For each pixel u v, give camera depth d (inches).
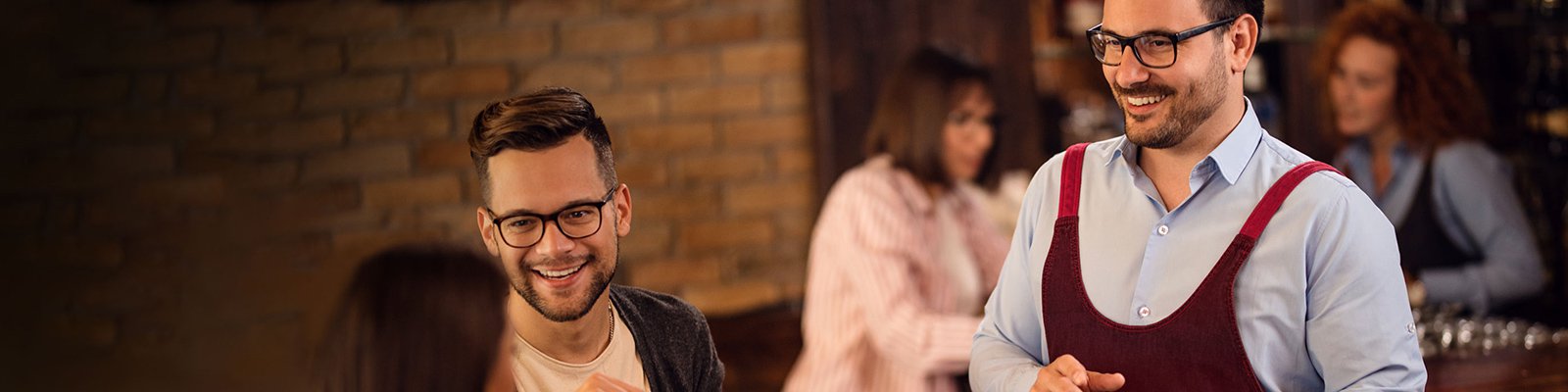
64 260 163.9
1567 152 155.1
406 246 59.5
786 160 168.7
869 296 113.5
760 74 167.3
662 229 168.7
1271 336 62.7
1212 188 64.4
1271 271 62.3
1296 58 162.2
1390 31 134.1
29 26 160.4
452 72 165.2
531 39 165.3
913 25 162.2
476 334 57.7
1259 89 163.9
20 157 162.1
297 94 163.9
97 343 164.6
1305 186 62.5
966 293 119.0
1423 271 128.1
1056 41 162.9
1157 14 60.1
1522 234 129.6
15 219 162.6
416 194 166.1
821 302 118.0
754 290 169.9
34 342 163.6
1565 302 148.0
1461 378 101.0
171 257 164.7
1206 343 63.4
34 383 162.4
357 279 58.7
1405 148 134.8
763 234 169.5
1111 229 66.6
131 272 164.6
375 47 164.4
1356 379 61.6
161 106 163.0
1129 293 65.6
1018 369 68.5
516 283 61.0
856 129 164.2
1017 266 71.5
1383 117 135.5
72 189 163.0
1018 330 71.9
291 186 164.9
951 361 111.3
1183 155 64.7
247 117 163.8
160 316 164.9
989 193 140.4
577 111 60.6
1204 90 61.3
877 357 115.3
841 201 118.3
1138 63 61.1
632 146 167.5
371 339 57.3
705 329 71.3
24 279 163.3
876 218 115.2
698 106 167.5
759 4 166.4
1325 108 141.7
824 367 116.3
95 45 161.6
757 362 143.4
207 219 164.6
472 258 59.1
